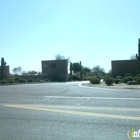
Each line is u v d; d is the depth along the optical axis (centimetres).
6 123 806
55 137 630
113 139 603
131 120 816
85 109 1061
